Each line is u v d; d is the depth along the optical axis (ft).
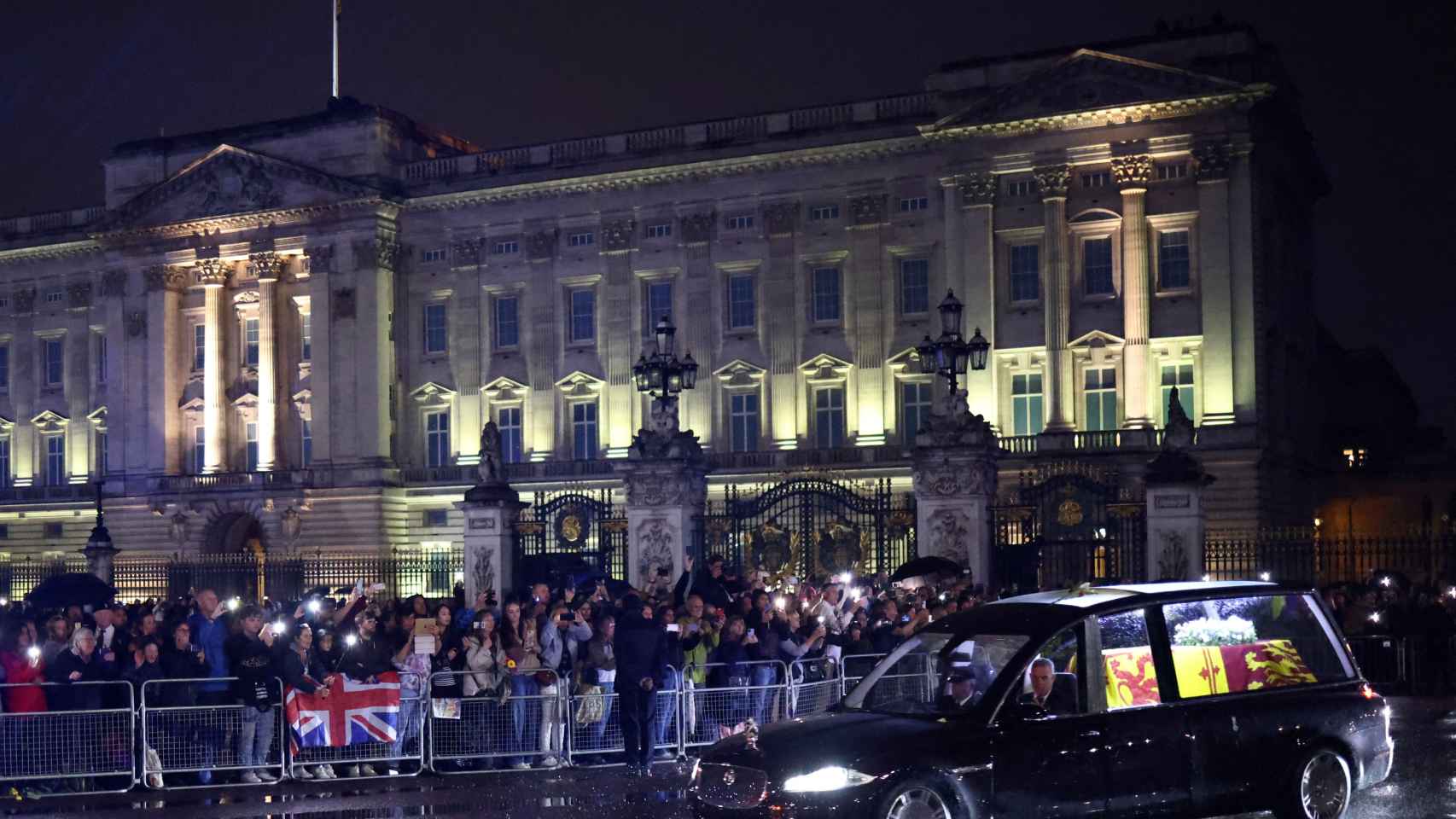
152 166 318.24
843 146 263.29
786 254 270.67
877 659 96.02
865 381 263.70
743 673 91.61
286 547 295.48
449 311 296.71
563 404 286.46
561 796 76.18
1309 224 285.23
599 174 281.13
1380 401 331.36
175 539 305.73
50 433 327.88
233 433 308.40
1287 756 58.34
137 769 80.79
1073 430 244.42
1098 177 246.68
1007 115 247.50
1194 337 239.50
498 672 87.10
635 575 137.28
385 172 297.74
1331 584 131.64
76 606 129.90
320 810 72.90
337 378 294.05
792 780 53.57
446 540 289.94
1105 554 131.44
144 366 313.32
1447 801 67.56
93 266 325.01
